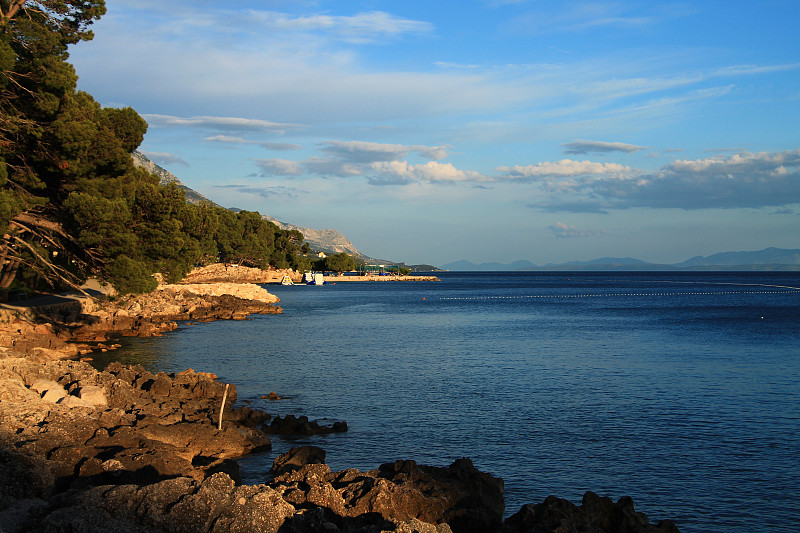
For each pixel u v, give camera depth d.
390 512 13.93
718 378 36.91
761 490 18.69
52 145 35.38
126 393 24.39
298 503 13.77
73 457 15.11
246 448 21.20
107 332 55.44
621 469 20.44
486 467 20.56
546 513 13.62
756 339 57.72
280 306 106.12
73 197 34.28
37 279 65.00
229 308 88.75
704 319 81.69
